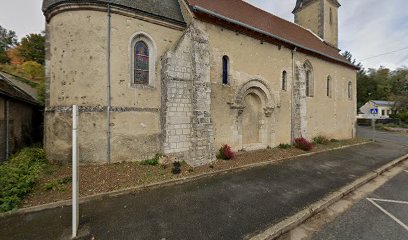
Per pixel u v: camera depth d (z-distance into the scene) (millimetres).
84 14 7188
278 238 4008
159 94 8359
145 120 7988
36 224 4113
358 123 36312
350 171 8211
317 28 18219
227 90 9617
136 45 8031
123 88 7590
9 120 8828
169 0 9148
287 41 11703
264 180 6922
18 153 8547
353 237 4008
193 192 5828
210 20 8891
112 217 4426
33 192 5238
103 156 7250
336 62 16078
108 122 7277
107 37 7293
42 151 8297
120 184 5941
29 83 15875
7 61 24562
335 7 18969
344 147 13281
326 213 5031
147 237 3797
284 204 5215
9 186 4871
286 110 12281
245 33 10203
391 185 7051
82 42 7199
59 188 5445
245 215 4645
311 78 14195
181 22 8805
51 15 7746
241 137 10328
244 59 10227
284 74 12344
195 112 8164
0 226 4020
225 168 7828
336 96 16266
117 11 7406
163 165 7590
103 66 7273
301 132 12703
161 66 8391
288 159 9688
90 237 3744
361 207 5355
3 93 7957
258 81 10789
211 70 9070
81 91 7188
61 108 7277
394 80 47625
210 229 4090
